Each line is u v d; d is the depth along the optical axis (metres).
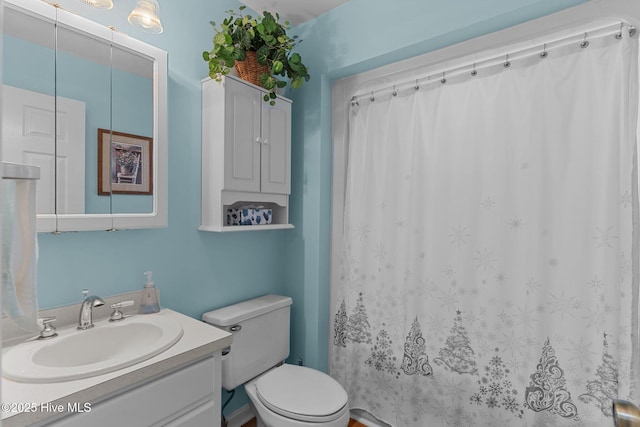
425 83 1.68
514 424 1.44
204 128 1.64
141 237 1.46
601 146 1.27
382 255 1.83
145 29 1.44
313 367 2.02
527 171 1.41
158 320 1.32
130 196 1.35
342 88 2.01
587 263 1.30
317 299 2.00
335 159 2.05
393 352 1.79
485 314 1.51
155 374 1.00
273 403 1.43
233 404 1.90
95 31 1.24
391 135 1.79
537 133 1.39
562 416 1.34
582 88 1.30
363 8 1.78
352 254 1.94
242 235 1.90
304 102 2.04
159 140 1.42
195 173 1.64
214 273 1.76
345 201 1.97
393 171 1.79
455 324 1.59
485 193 1.51
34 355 1.01
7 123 1.07
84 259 1.30
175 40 1.55
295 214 2.10
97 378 0.91
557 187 1.35
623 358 1.23
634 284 1.21
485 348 1.51
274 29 1.68
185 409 1.11
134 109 1.36
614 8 1.25
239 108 1.63
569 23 1.33
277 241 2.12
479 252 1.53
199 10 1.65
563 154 1.34
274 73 1.70
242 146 1.65
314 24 1.99
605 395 1.26
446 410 1.62
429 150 1.67
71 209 1.19
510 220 1.46
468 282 1.56
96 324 1.26
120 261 1.40
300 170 2.06
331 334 2.08
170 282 1.57
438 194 1.63
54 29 1.16
